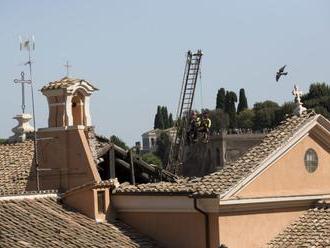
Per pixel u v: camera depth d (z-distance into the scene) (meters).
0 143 49.03
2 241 31.52
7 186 41.97
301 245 36.72
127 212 38.22
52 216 36.25
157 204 37.09
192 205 35.78
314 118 40.16
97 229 36.44
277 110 181.25
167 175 43.69
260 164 37.25
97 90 42.25
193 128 59.25
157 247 36.72
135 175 44.41
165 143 136.75
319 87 164.00
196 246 36.06
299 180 39.56
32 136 48.22
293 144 39.25
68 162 39.91
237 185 35.88
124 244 35.59
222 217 35.62
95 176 39.09
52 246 32.50
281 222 38.62
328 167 41.22
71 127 39.91
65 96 40.50
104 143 43.00
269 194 37.75
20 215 35.28
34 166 41.25
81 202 37.75
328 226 37.88
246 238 36.72
